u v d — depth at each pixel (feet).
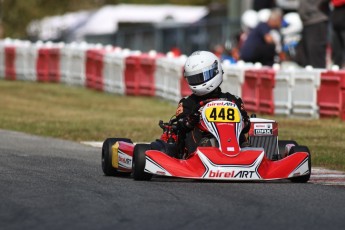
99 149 153.17
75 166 126.21
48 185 102.94
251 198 93.76
